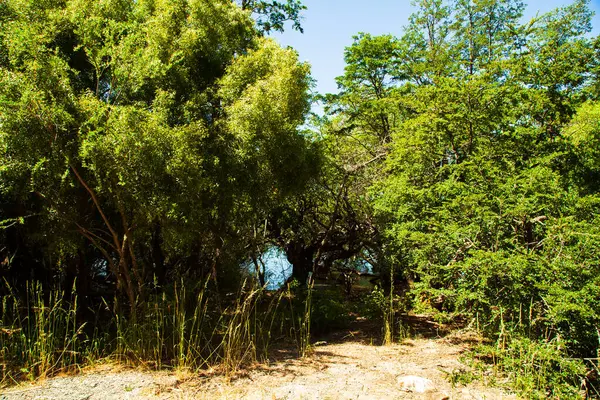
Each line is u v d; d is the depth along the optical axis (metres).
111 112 4.64
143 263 6.54
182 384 4.00
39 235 5.32
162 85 6.07
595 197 5.14
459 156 6.85
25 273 6.50
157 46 6.06
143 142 4.54
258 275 8.06
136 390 3.80
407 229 6.55
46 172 4.44
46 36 5.25
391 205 7.29
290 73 6.55
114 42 5.56
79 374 4.26
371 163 10.02
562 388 3.64
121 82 5.11
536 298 4.40
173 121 6.00
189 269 7.87
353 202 10.22
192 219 5.42
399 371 4.50
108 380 4.06
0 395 3.61
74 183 4.86
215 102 6.85
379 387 3.95
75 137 4.60
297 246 10.85
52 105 4.32
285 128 6.32
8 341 4.50
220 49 7.14
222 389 3.89
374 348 5.64
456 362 4.81
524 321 4.51
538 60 6.45
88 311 6.31
